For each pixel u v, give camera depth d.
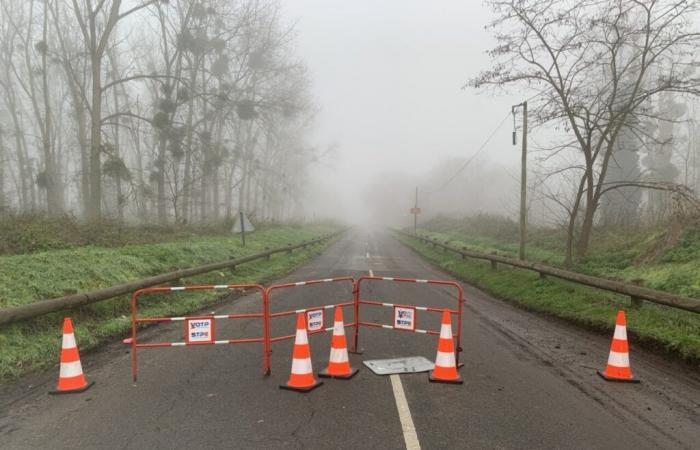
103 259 11.31
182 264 14.09
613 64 14.46
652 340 7.74
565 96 15.10
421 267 22.19
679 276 10.26
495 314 10.77
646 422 4.73
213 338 6.00
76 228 14.24
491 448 4.09
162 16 31.39
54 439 4.23
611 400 5.34
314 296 12.88
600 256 14.86
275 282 15.93
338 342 6.14
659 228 14.52
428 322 9.70
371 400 5.25
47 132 31.50
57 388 5.55
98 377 6.03
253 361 6.77
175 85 30.22
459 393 5.51
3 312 6.44
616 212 20.25
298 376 5.62
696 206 12.86
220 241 20.84
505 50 15.52
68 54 35.53
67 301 7.58
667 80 13.58
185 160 32.66
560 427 4.57
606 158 15.20
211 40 31.80
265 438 4.24
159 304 10.54
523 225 16.89
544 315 10.73
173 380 5.91
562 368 6.59
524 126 16.86
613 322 8.83
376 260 25.31
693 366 6.73
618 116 14.62
